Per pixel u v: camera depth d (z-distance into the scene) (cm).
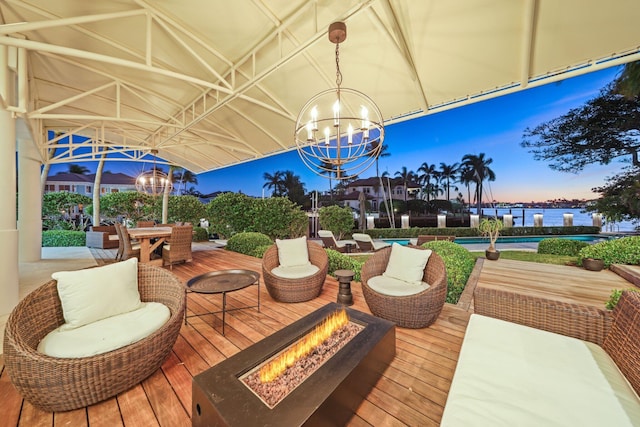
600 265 503
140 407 154
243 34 343
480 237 1269
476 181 1714
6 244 293
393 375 182
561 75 303
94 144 649
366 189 2158
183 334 248
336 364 145
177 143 734
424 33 298
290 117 490
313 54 361
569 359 136
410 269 283
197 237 1058
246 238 725
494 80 338
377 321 198
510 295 192
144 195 1159
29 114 370
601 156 1136
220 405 111
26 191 576
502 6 257
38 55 393
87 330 174
